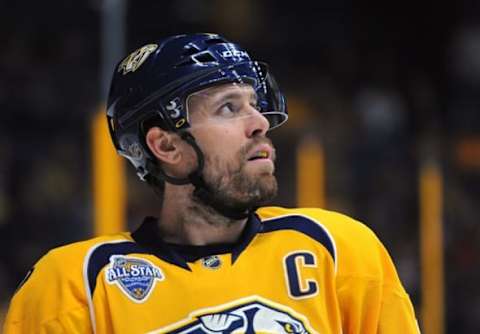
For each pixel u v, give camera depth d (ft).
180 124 16.15
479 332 50.29
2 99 50.55
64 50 55.88
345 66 66.74
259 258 16.05
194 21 62.75
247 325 15.42
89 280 15.79
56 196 45.88
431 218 46.68
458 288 51.21
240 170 16.03
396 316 16.17
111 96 17.10
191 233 16.38
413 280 46.98
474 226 53.78
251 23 65.62
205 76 16.11
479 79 68.95
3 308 41.91
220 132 16.02
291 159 50.16
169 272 15.81
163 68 16.30
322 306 15.80
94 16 55.93
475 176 56.49
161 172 16.55
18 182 46.98
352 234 16.56
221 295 15.61
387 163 53.06
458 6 71.20
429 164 51.85
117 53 37.70
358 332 16.07
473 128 64.03
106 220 32.63
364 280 16.14
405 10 70.59
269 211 16.96
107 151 32.73
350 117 61.82
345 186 51.34
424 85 68.23
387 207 50.96
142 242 16.24
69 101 51.72
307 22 67.51
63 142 49.32
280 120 17.16
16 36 57.21
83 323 15.61
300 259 16.07
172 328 15.40
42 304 15.80
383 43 69.62
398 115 63.46
